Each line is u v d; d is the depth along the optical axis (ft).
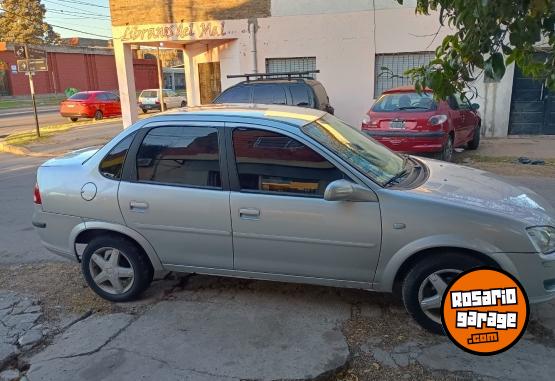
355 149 12.34
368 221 10.73
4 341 11.18
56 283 14.46
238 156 11.71
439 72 9.16
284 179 11.37
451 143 28.66
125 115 51.39
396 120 26.99
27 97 132.46
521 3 7.41
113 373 9.86
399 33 40.24
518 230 10.09
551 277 10.31
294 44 43.50
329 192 10.60
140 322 11.93
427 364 9.82
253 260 11.89
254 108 13.33
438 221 10.34
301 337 10.94
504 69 8.07
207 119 12.12
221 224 11.77
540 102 39.91
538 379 9.23
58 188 13.04
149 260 12.91
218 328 11.47
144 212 12.29
